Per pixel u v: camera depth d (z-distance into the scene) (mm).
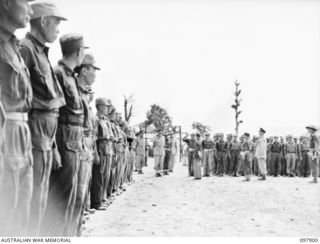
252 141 21859
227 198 10977
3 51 3322
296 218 8109
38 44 3992
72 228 4992
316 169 16250
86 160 5109
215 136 21703
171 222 7449
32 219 3846
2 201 3279
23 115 3520
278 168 20891
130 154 14562
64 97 4473
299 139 22000
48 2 3994
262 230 6867
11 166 3305
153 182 15531
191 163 19141
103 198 9172
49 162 3994
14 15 3318
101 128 8531
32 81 3873
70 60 4660
